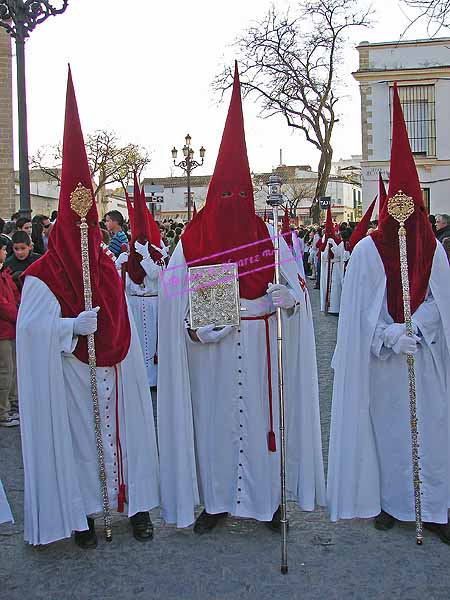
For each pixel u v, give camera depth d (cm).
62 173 409
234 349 426
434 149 2667
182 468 425
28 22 895
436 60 2627
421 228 416
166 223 2406
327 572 381
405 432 422
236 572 384
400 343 402
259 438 425
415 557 396
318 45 2725
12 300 691
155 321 838
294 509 466
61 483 400
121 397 425
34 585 375
